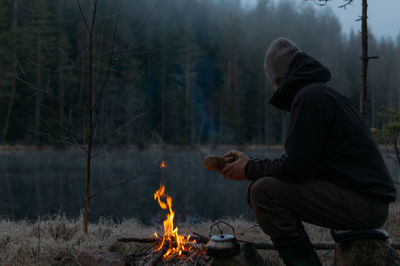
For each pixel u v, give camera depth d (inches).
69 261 102.5
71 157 1010.7
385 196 67.8
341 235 71.7
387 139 197.5
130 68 1244.5
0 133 1518.2
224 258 78.4
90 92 128.7
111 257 96.2
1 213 282.4
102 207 315.0
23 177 561.0
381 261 67.1
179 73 2212.1
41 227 130.7
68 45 1096.8
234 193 421.4
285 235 72.7
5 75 1481.3
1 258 106.2
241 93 2180.1
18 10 1836.9
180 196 394.9
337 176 69.4
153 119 1987.0
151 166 149.6
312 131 68.1
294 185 71.4
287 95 77.4
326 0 184.7
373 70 2726.4
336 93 72.3
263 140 2262.6
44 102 1041.5
